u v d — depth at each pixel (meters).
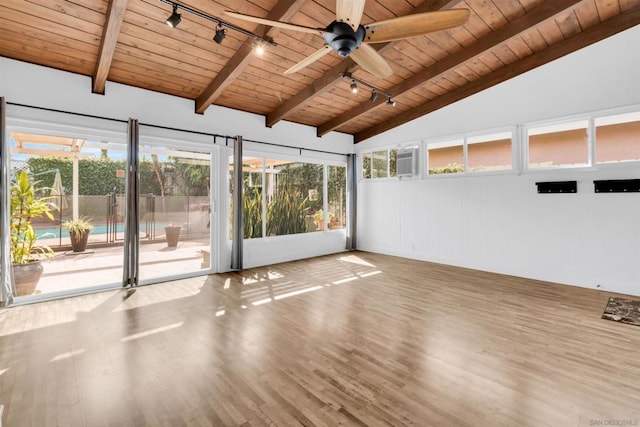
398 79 4.72
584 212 4.09
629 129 3.81
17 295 3.51
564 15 3.57
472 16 3.45
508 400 1.80
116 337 2.64
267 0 2.97
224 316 3.12
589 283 4.05
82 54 3.40
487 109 4.91
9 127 3.32
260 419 1.66
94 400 1.81
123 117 4.02
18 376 2.05
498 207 4.87
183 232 4.74
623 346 2.45
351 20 2.08
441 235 5.60
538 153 4.53
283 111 5.13
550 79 4.28
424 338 2.62
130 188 3.99
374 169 6.75
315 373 2.10
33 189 3.68
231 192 5.14
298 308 3.35
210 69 3.97
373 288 4.10
